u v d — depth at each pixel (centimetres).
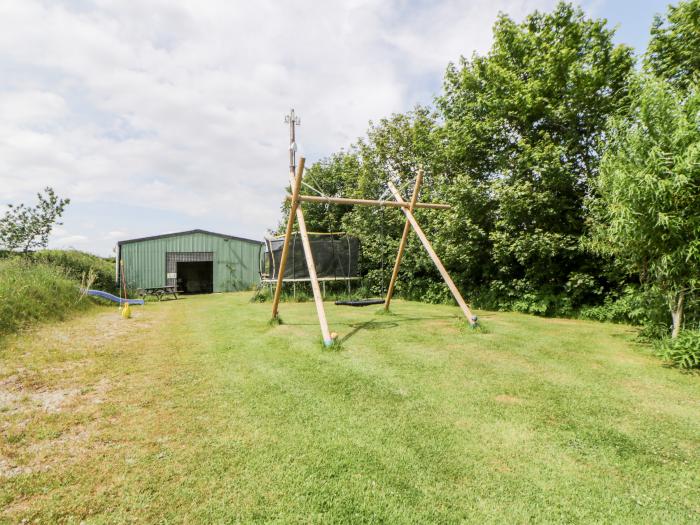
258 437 299
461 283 1282
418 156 1623
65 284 1072
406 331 738
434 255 821
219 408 357
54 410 353
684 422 331
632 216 542
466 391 405
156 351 582
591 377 456
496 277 1202
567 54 995
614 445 289
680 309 571
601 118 980
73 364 505
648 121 545
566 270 1072
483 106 1197
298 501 220
